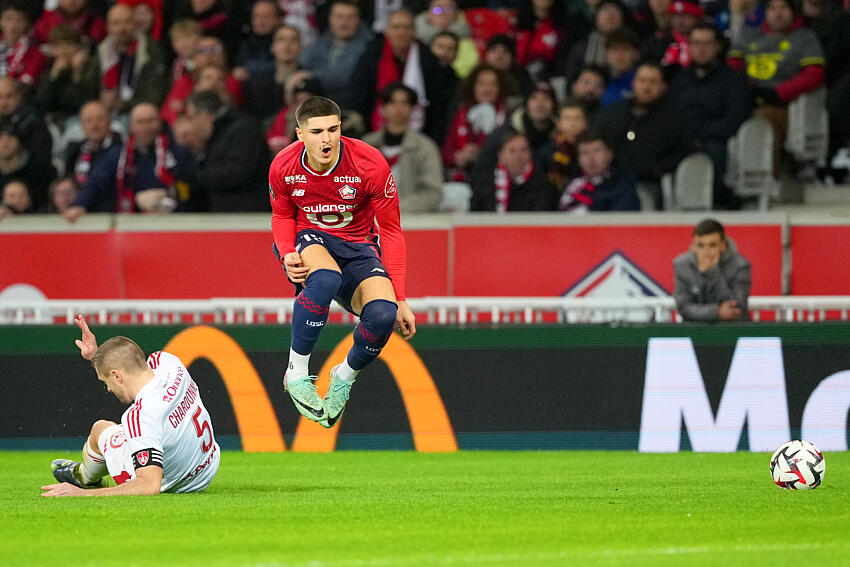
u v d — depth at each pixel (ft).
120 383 69.10
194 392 71.56
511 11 172.76
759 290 129.70
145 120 139.03
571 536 53.72
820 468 75.15
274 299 119.24
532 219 130.62
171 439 69.51
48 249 134.41
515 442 115.34
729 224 129.70
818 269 129.39
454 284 130.93
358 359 71.51
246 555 48.34
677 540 52.65
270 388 116.06
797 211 136.77
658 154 137.18
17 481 87.97
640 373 114.83
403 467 98.94
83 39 168.86
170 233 133.18
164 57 160.25
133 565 46.06
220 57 150.10
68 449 116.37
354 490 76.84
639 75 136.98
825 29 152.35
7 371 116.98
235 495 71.56
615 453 112.16
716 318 114.32
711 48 142.00
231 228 132.67
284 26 149.79
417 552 49.14
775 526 57.06
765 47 147.23
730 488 76.89
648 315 119.34
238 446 115.96
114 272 133.59
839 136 150.20
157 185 139.64
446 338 116.26
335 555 48.32
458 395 115.85
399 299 73.15
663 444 114.42
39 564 46.52
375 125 153.48
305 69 156.15
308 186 71.10
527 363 115.75
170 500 67.05
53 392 116.67
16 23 167.63
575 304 117.39
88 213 139.74
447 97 155.12
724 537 53.57
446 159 149.89
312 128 68.28
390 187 71.87
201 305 119.03
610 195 132.98
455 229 131.03
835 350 113.29
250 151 135.54
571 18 163.32
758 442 113.70
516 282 130.41
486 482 84.53
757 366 113.80
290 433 115.85
